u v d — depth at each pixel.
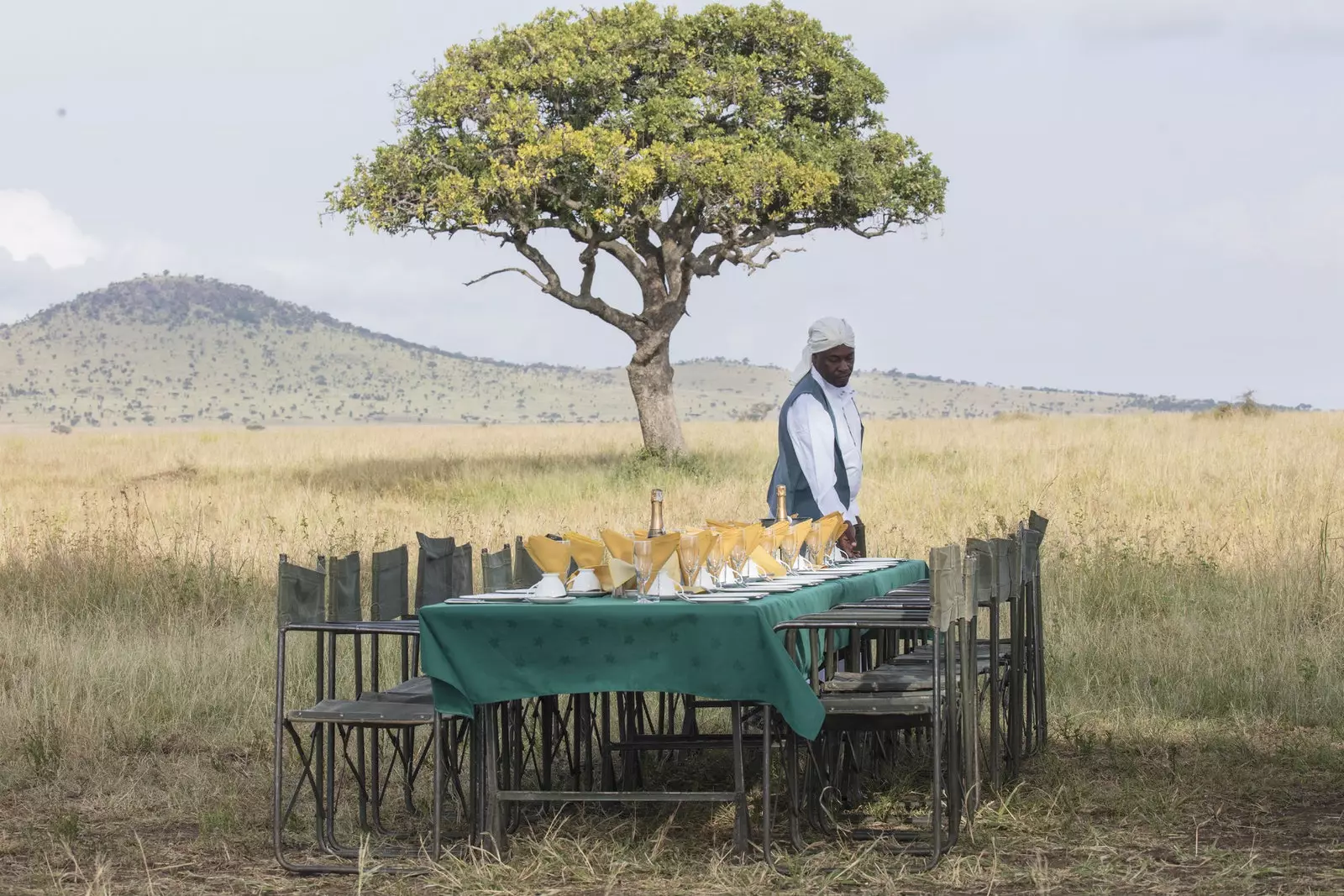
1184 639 11.96
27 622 13.14
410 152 29.14
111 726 10.21
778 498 9.23
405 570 8.59
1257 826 7.66
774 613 7.09
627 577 7.41
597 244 30.14
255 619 13.44
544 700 8.23
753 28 30.50
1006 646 9.66
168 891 6.96
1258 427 38.44
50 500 25.33
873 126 32.06
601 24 30.06
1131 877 6.76
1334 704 10.23
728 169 28.36
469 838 7.54
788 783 7.36
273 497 24.98
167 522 20.14
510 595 7.82
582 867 7.08
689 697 9.70
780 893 6.64
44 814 8.42
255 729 10.27
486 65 29.11
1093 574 14.34
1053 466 26.02
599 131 28.55
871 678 8.15
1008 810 7.95
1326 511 18.61
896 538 17.47
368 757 9.66
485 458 36.50
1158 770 8.89
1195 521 18.33
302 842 7.82
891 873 6.92
